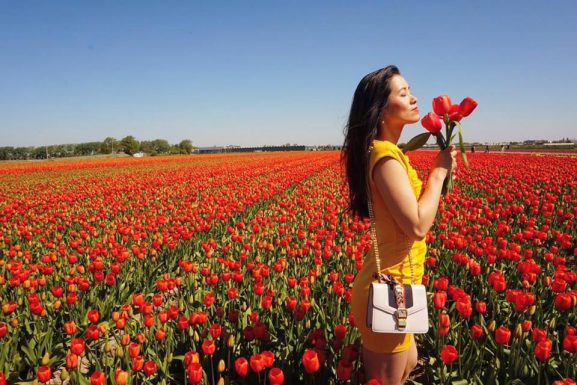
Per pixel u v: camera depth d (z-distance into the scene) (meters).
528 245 7.20
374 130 2.81
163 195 16.44
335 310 4.50
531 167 23.31
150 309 4.13
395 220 2.66
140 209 13.34
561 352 4.00
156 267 6.61
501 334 3.36
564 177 17.42
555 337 4.11
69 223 9.79
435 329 4.33
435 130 2.77
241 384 3.61
